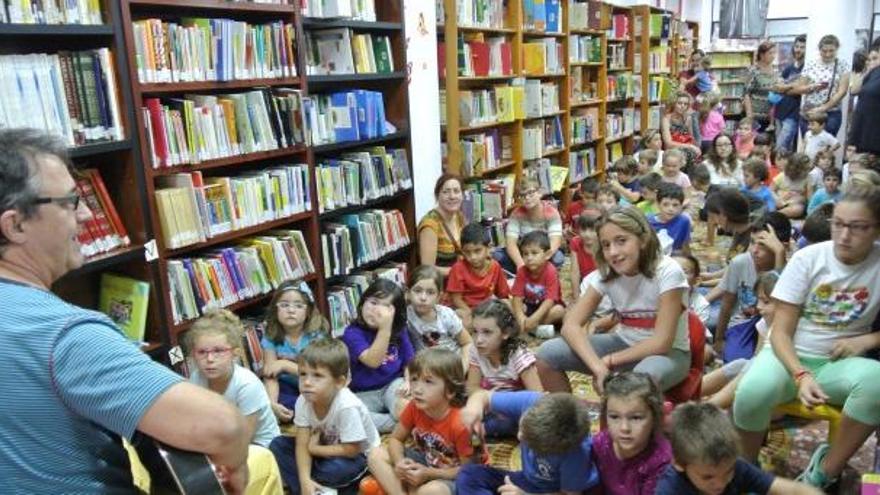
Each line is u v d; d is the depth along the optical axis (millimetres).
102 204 2480
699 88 9578
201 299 2836
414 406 2332
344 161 3729
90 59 2340
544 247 3752
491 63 5184
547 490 2012
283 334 2988
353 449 2361
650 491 1848
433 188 4449
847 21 7988
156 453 1083
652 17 8703
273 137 3162
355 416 2363
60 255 1093
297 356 2779
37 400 962
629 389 1854
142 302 2586
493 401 2334
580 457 1925
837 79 6988
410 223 4246
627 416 1838
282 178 3250
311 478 2381
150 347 2609
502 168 5535
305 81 3357
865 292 2121
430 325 3186
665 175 5848
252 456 1764
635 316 2557
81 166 2559
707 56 10281
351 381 2916
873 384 1988
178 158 2701
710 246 5539
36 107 2168
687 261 3396
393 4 3986
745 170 5406
